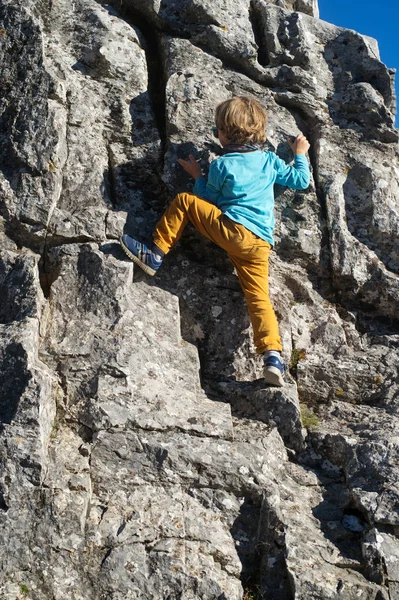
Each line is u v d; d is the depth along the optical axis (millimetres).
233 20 6402
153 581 4184
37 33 5832
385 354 5617
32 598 4109
